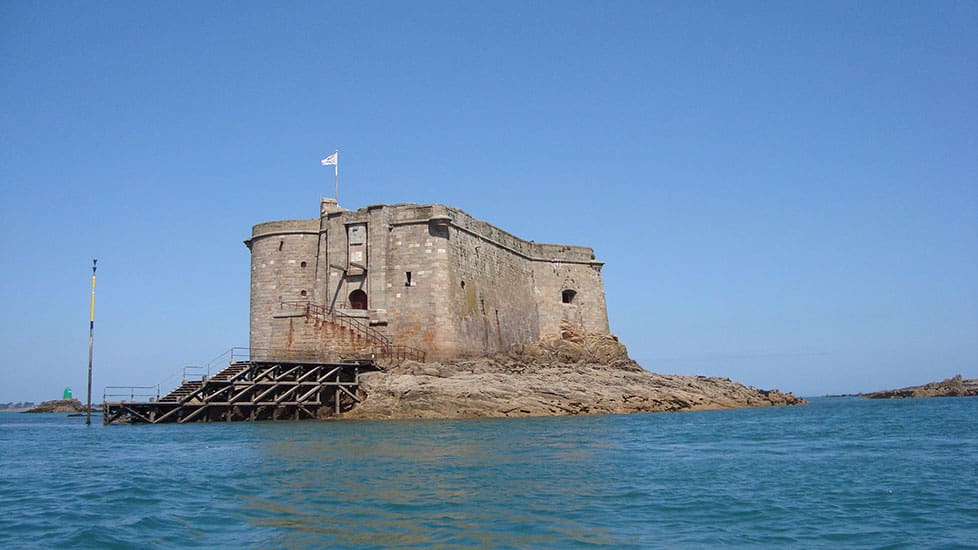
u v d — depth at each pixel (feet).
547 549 47.70
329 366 171.94
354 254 200.95
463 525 53.57
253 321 210.38
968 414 196.95
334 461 86.22
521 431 128.36
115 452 100.27
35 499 64.08
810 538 51.11
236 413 163.53
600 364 243.19
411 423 151.33
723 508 60.13
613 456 92.27
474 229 216.54
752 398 250.57
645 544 49.16
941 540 50.75
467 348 203.41
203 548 47.73
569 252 263.49
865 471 80.48
